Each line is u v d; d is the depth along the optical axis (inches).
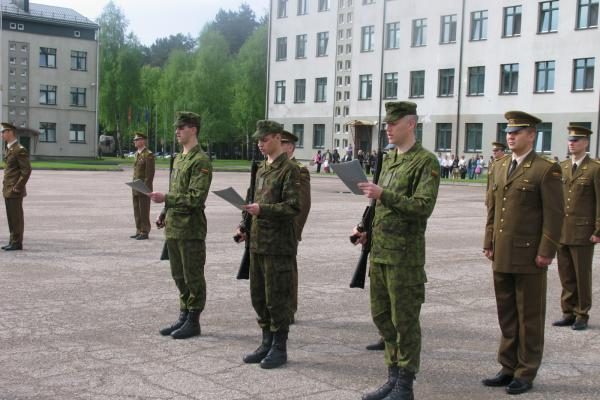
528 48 1717.5
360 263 221.6
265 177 244.4
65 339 264.5
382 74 2028.8
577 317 302.8
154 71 3550.7
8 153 468.8
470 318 312.5
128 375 224.8
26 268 408.2
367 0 2059.5
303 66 2245.3
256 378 225.0
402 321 199.9
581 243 297.9
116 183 1309.1
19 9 2456.9
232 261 450.9
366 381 224.1
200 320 298.7
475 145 1846.7
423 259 203.2
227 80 2965.1
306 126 2249.0
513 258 217.3
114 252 476.7
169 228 270.2
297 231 303.9
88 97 2591.0
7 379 218.7
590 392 219.6
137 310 312.3
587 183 298.5
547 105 1686.8
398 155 206.7
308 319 305.3
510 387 217.3
